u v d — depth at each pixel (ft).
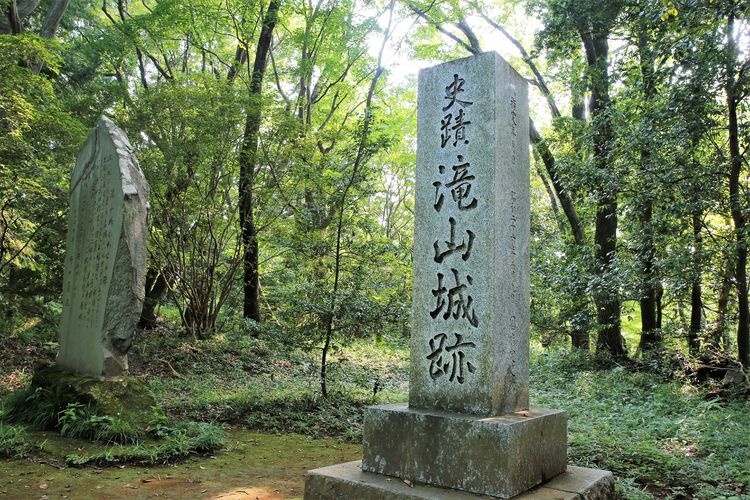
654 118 29.76
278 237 37.88
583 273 38.32
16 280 34.60
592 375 36.37
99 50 45.03
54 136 30.17
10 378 26.89
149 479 15.53
